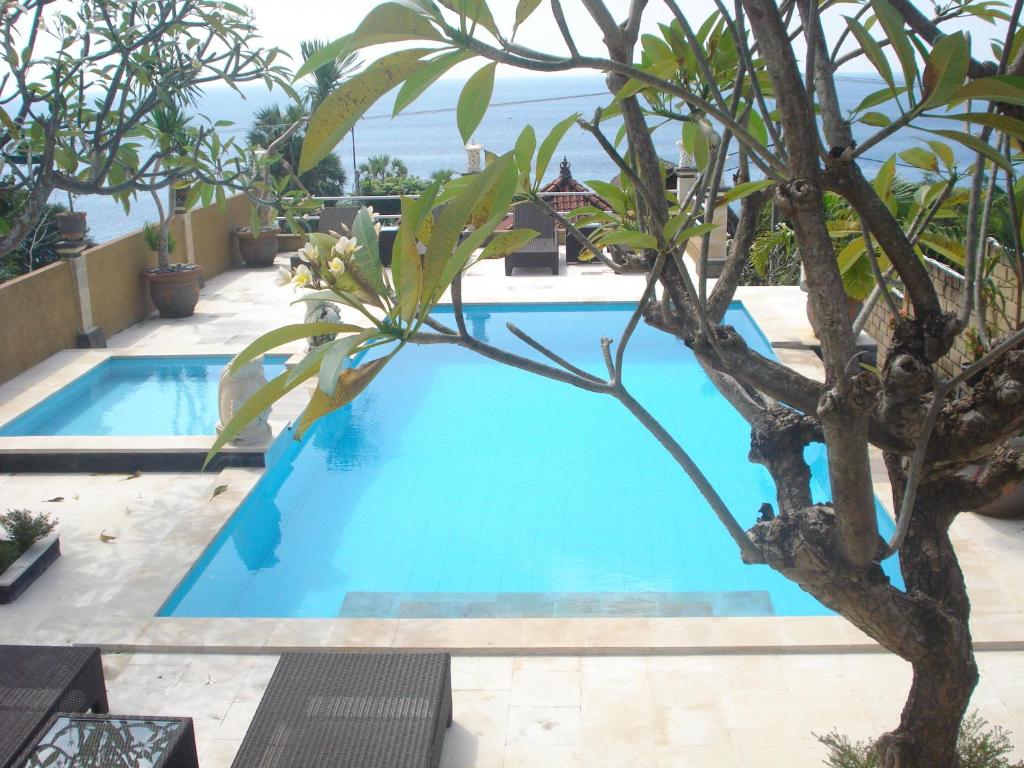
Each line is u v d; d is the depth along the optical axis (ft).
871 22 8.14
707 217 7.59
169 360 36.55
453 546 23.73
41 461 26.53
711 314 8.87
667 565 22.54
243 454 26.21
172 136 23.85
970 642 8.90
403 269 4.95
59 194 71.46
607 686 16.42
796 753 14.61
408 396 34.32
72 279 37.37
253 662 17.53
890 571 21.30
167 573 20.62
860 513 6.84
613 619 18.24
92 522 23.27
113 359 36.50
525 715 15.74
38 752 12.36
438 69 4.66
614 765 14.51
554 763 14.60
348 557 23.27
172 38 23.99
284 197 24.64
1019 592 18.44
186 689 16.74
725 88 8.98
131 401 33.22
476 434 30.83
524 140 7.64
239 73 23.72
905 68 5.61
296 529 24.71
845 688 16.12
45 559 20.83
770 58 5.79
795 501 8.70
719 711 15.66
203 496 24.72
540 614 20.43
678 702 15.92
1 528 21.63
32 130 21.62
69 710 14.14
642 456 28.78
